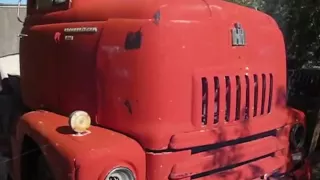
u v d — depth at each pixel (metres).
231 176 3.69
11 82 6.12
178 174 3.39
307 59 7.06
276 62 4.21
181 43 3.44
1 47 11.96
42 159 3.82
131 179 3.25
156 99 3.36
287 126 4.27
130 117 3.45
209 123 3.59
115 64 3.54
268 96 4.09
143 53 3.38
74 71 3.98
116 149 3.21
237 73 3.76
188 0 3.58
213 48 3.62
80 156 3.07
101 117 3.67
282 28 6.86
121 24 3.55
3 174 5.14
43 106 4.52
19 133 4.14
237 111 3.78
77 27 3.99
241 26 3.83
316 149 5.86
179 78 3.44
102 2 3.88
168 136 3.38
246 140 3.89
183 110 3.47
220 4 3.78
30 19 4.96
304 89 7.01
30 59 4.79
